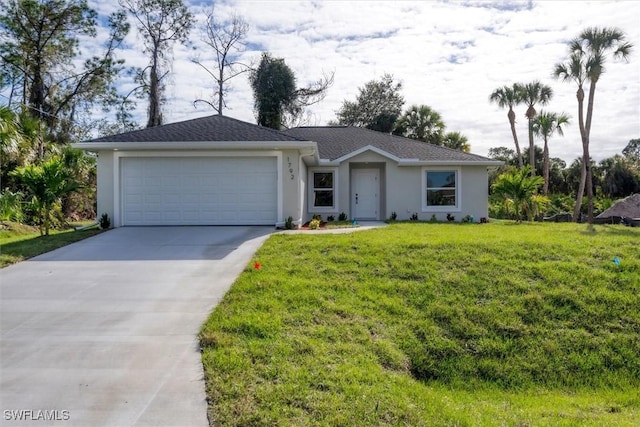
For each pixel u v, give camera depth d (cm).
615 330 665
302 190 1600
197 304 676
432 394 482
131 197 1419
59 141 2712
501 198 2556
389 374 509
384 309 682
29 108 2545
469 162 1892
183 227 1386
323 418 392
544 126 3142
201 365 484
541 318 685
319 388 442
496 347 618
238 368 471
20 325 603
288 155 1412
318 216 1789
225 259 946
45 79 2795
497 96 3231
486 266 855
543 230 1389
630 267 853
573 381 576
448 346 611
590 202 2484
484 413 459
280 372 468
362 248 981
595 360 607
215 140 1364
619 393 554
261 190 1416
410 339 611
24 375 467
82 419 387
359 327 610
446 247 982
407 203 1933
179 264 912
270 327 579
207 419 386
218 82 3584
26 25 2656
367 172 2003
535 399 528
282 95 3500
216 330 568
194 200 1416
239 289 723
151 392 430
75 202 2364
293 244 1041
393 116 3872
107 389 437
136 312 646
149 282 791
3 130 1602
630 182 3812
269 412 395
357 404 416
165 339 553
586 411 491
